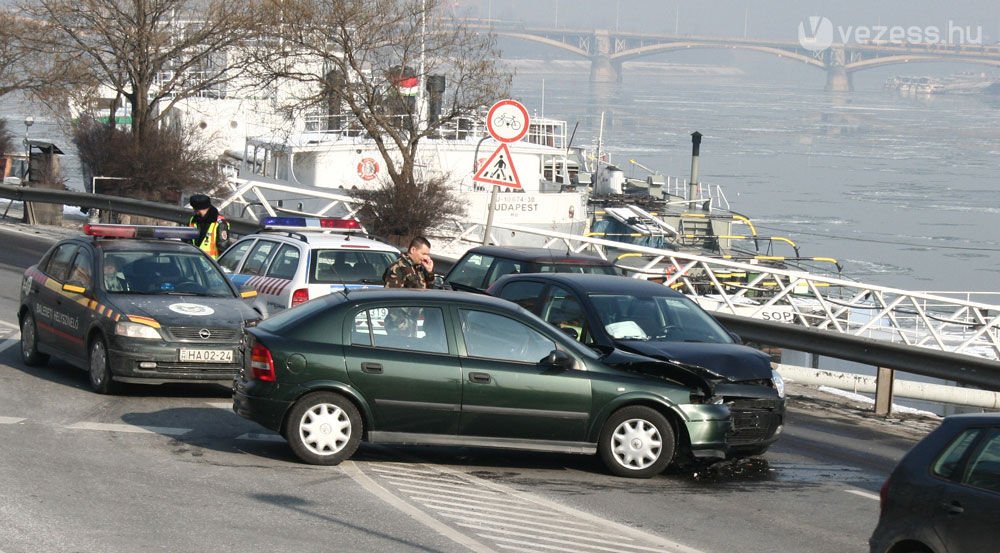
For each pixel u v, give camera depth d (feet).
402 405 77.41
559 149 259.60
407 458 82.33
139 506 65.16
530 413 78.18
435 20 229.66
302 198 242.37
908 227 542.57
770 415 83.97
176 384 104.01
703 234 322.96
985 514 48.21
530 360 79.05
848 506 75.46
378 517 65.92
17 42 280.31
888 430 104.94
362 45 226.17
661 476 81.35
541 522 66.95
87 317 97.14
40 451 76.64
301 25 223.92
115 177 260.62
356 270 113.80
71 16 272.31
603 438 79.61
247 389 78.23
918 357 108.68
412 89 234.79
